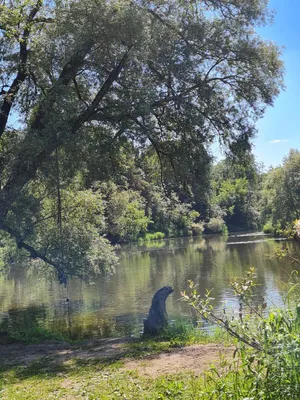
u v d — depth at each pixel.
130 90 12.80
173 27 13.66
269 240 44.88
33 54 13.14
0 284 24.80
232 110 15.01
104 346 8.56
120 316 15.27
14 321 15.06
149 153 16.33
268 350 3.78
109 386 5.53
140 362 6.63
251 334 4.00
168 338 8.84
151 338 8.98
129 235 48.47
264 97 14.68
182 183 16.34
